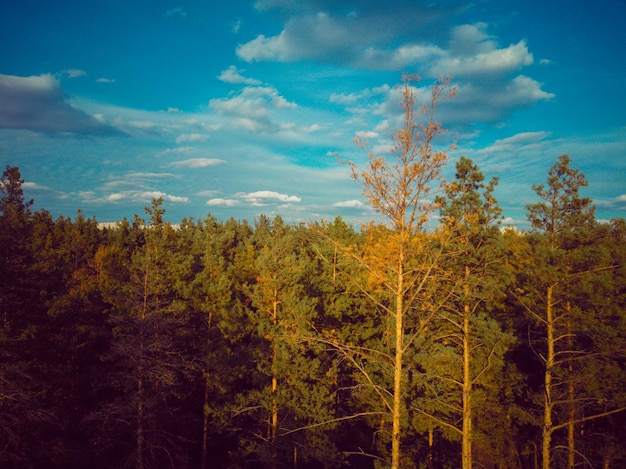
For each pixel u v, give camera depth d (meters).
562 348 18.58
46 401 19.70
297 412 19.22
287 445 19.30
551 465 18.62
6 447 15.98
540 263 15.52
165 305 21.81
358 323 25.88
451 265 14.30
